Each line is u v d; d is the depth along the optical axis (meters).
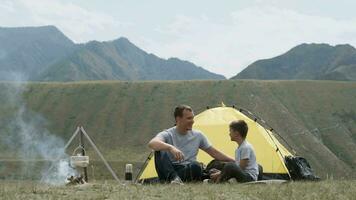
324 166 166.75
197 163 13.20
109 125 191.88
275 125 190.62
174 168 13.27
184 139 13.97
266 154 17.80
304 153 173.12
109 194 9.38
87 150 166.75
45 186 10.82
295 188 10.54
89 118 198.38
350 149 189.50
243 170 13.54
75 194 9.37
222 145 18.09
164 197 9.04
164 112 197.00
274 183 12.09
